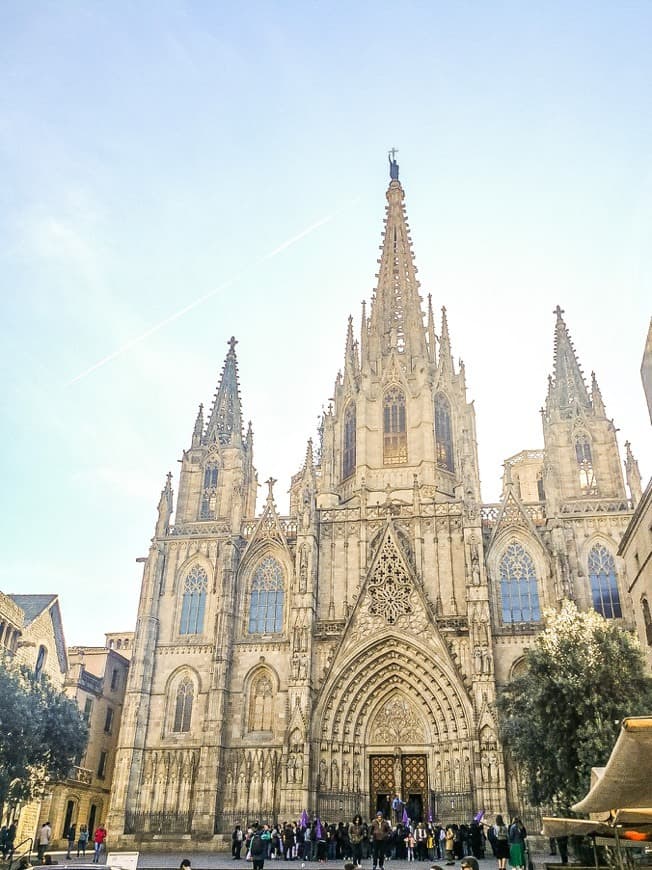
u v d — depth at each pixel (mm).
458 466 89250
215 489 88375
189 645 76562
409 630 71062
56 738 56031
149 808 69625
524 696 58438
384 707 71438
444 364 95188
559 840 41344
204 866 51125
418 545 75688
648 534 55188
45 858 51969
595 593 72750
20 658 70250
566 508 77500
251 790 68750
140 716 73062
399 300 103625
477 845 57562
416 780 68375
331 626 73188
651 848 32906
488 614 69375
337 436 95438
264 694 73250
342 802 67250
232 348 99438
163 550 82125
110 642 115312
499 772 62812
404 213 111562
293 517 81750
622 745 19594
